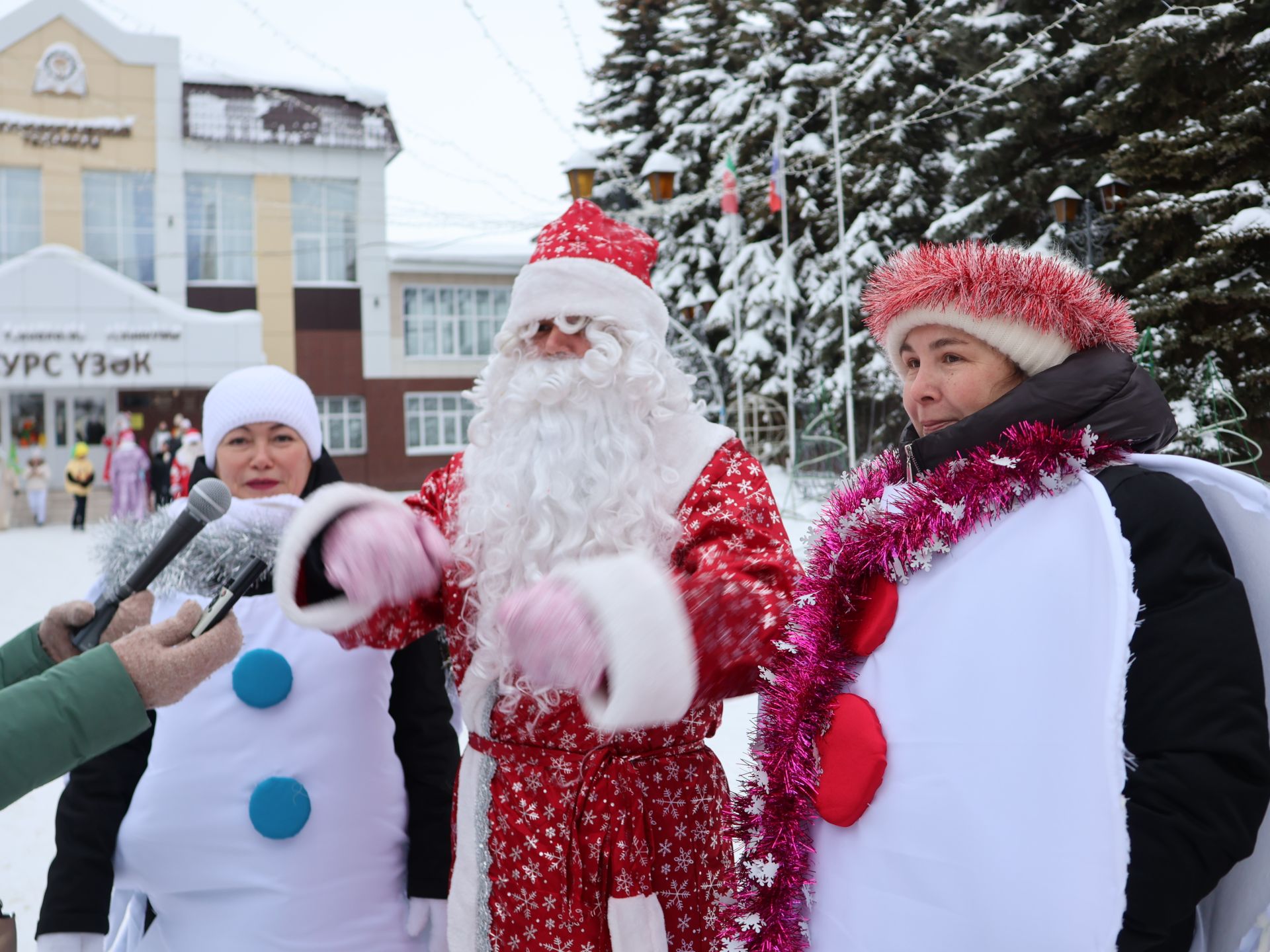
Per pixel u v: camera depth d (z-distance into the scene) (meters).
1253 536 1.07
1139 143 10.38
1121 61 11.05
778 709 1.23
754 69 16.20
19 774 1.07
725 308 16.34
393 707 1.77
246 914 1.55
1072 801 0.99
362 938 1.60
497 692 1.55
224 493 1.28
